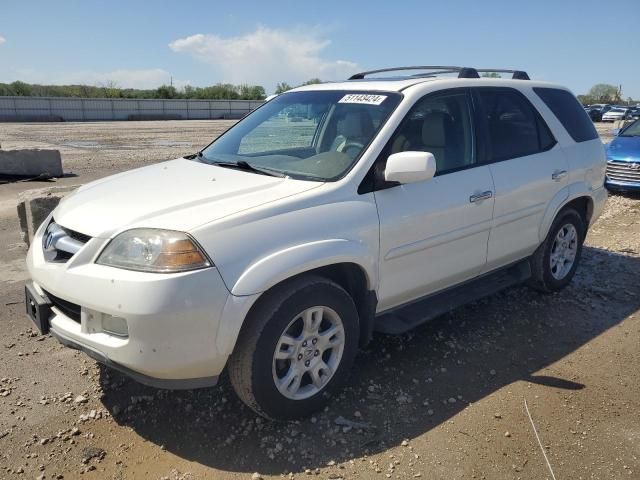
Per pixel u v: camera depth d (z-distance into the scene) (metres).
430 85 4.02
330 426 3.23
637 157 10.16
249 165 3.79
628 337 4.47
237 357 2.98
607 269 6.09
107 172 14.12
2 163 12.72
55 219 3.38
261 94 79.88
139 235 2.85
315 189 3.28
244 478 2.81
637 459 3.03
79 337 2.94
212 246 2.81
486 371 3.89
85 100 51.38
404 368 3.88
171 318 2.70
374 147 3.55
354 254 3.28
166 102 56.16
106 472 2.85
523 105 4.79
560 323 4.69
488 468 2.92
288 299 3.02
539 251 5.00
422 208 3.70
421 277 3.85
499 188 4.28
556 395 3.61
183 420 3.26
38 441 3.06
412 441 3.12
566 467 2.95
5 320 4.61
